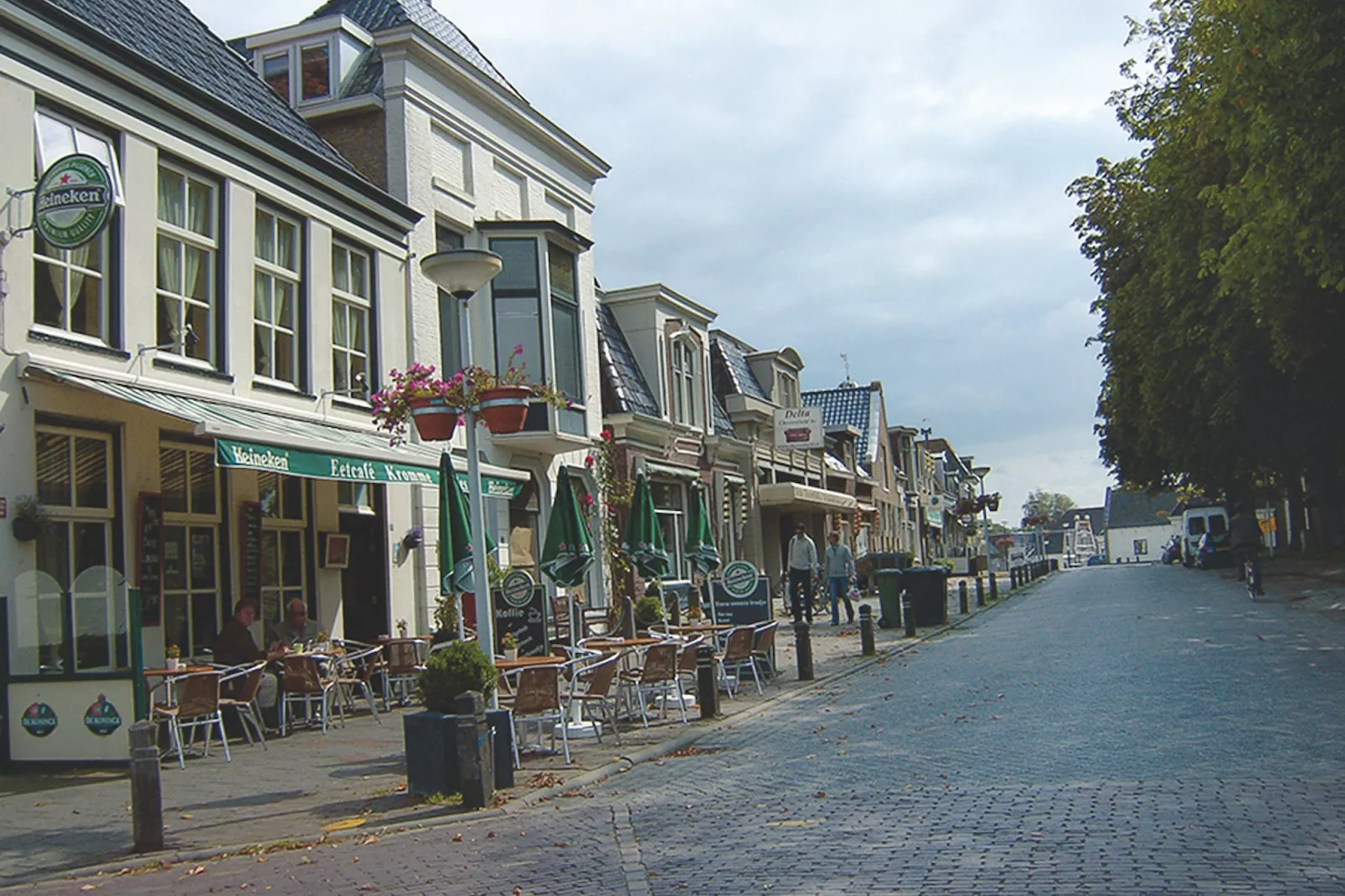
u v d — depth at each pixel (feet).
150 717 34.40
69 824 26.99
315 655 41.11
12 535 34.22
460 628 37.35
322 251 51.65
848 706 42.50
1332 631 55.72
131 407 39.17
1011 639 66.18
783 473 125.49
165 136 42.06
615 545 75.25
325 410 50.78
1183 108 62.85
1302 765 26.13
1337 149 46.19
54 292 36.86
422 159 60.23
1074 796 24.39
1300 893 16.79
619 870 20.80
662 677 39.86
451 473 36.65
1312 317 64.34
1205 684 40.60
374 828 25.89
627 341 91.97
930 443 275.80
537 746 36.50
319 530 50.42
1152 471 127.85
